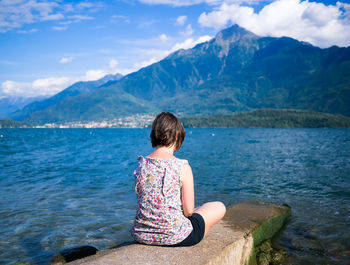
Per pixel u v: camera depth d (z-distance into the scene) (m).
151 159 2.45
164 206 2.41
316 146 36.66
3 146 36.47
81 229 5.59
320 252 4.61
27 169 15.10
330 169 15.59
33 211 6.83
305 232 5.47
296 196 8.95
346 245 4.84
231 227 4.25
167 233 2.48
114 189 9.75
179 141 2.57
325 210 7.12
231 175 13.37
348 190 9.87
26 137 69.94
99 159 20.97
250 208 5.80
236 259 3.43
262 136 74.88
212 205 2.97
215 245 3.08
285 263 4.23
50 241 4.97
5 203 7.59
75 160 20.19
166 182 2.36
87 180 11.63
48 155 24.17
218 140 54.34
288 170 15.16
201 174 13.68
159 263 2.38
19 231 5.44
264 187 10.45
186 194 2.41
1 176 12.58
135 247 2.66
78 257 4.03
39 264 4.08
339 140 53.06
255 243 4.40
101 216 6.48
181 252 2.63
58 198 8.29
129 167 16.17
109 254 2.54
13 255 4.38
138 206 2.55
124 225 5.86
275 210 5.83
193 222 2.65
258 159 20.98
